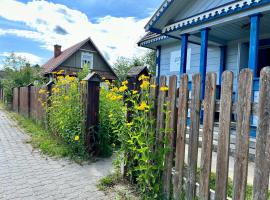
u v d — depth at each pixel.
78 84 4.62
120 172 3.35
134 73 3.05
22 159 4.11
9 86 13.84
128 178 3.11
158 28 6.51
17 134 6.34
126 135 3.03
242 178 1.73
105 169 3.64
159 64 9.55
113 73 23.61
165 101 2.54
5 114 11.21
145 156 2.56
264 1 4.18
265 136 1.59
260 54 6.51
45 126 6.32
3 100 15.95
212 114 1.99
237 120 1.77
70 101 4.63
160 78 2.63
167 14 6.18
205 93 2.05
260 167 1.62
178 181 2.37
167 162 2.50
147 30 6.54
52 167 3.72
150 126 2.68
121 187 2.96
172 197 2.47
